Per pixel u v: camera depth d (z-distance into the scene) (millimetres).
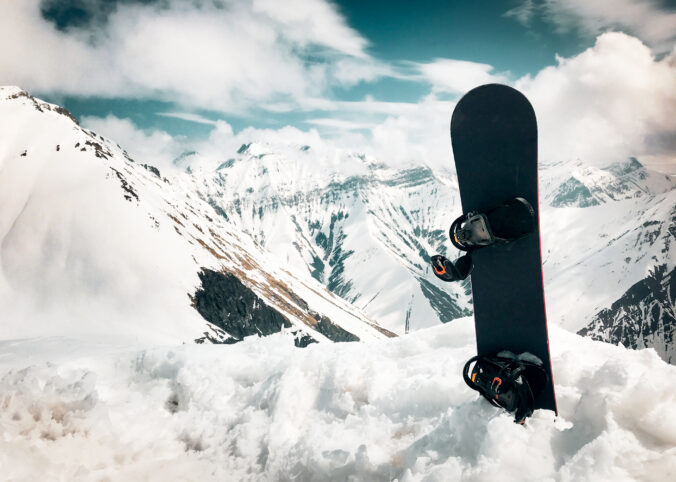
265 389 4145
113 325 96500
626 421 2754
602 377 3066
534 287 3117
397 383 3947
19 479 2879
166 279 114500
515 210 2842
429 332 4980
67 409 3600
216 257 145625
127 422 3801
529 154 3166
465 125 3367
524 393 2859
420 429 3355
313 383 4180
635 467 2486
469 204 3324
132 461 3367
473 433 2969
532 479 2559
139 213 130375
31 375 4004
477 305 3336
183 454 3598
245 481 3309
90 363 5000
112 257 113562
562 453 2711
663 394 2725
